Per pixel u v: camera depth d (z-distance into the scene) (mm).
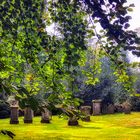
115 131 17328
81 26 6328
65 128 18844
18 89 2502
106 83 36812
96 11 5582
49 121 22484
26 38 6723
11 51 6941
